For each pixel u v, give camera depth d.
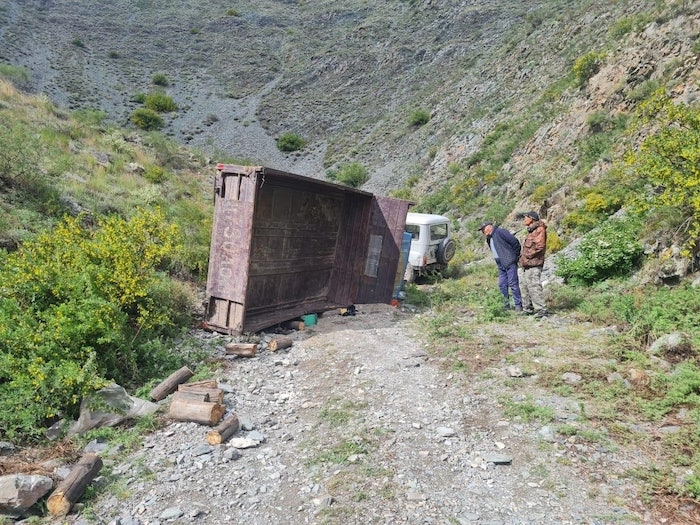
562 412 4.74
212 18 91.38
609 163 12.68
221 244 7.64
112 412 4.76
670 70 14.12
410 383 5.75
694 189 7.22
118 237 6.94
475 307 8.94
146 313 6.32
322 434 4.70
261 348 7.25
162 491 3.79
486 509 3.54
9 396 4.68
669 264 7.52
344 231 10.42
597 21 28.84
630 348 6.03
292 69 70.94
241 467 4.13
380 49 67.81
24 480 3.57
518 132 23.08
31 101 18.23
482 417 4.84
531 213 7.91
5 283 5.73
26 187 10.02
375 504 3.62
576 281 9.09
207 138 51.75
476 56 49.72
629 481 3.75
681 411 4.54
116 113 50.72
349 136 50.50
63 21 76.81
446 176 27.11
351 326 8.59
